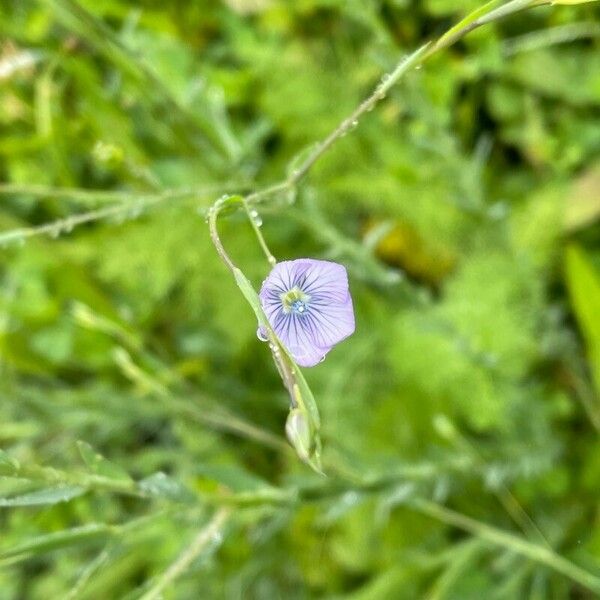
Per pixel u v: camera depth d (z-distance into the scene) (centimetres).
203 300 46
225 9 45
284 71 44
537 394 40
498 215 40
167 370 40
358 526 42
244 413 46
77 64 39
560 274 42
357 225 45
